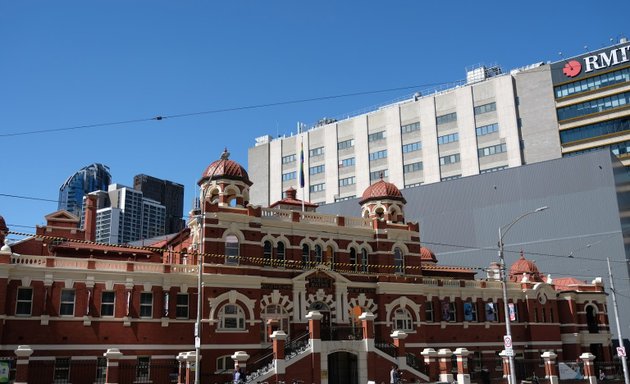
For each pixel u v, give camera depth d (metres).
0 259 45.78
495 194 98.06
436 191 104.81
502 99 121.44
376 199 65.31
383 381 52.31
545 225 92.12
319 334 50.03
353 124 139.38
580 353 74.38
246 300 53.56
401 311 62.31
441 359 54.44
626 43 113.44
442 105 128.12
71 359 46.78
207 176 56.75
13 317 45.59
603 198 87.88
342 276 59.41
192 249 55.97
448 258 100.56
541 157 116.94
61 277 48.00
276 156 149.50
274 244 57.19
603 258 86.19
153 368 49.31
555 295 75.69
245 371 46.06
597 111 114.19
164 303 50.88
